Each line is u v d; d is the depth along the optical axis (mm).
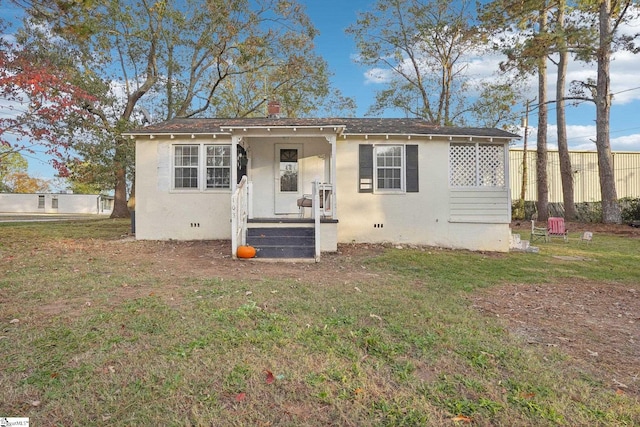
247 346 3383
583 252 10797
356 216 11234
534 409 2541
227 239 11281
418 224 11242
